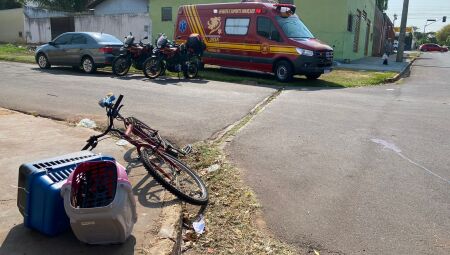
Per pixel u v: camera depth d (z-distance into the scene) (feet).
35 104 29.81
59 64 51.42
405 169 19.15
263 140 23.08
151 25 89.66
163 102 32.37
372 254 12.39
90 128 24.04
